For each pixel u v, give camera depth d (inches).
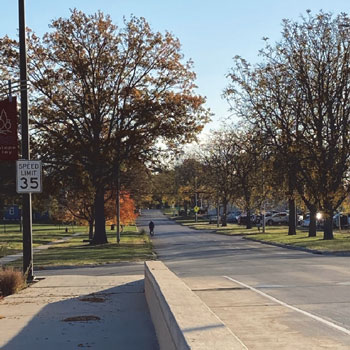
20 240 2106.3
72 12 1640.0
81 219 2167.8
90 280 635.5
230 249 1403.8
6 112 589.9
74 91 1651.1
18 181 630.5
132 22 1676.9
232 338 187.9
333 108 1588.3
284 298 473.4
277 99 1688.0
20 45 659.4
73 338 334.3
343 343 297.9
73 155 1595.7
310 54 1604.3
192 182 3949.3
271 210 3489.2
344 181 1626.5
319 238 1631.4
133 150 1651.1
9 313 424.8
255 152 1908.2
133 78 1675.7
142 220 4864.7
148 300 441.4
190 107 1656.0
